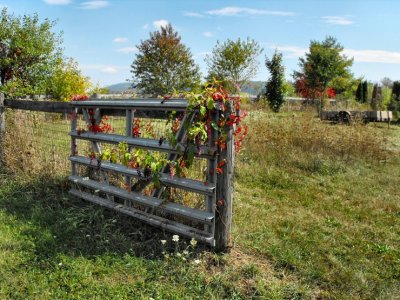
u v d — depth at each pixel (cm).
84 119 589
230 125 413
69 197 591
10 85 1405
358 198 696
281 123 1145
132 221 509
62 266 400
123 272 394
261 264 423
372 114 1797
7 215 524
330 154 970
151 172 475
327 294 375
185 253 411
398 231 551
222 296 361
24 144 700
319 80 3531
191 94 420
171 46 3681
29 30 1556
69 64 1838
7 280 370
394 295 376
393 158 1032
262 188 736
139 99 495
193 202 504
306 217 584
